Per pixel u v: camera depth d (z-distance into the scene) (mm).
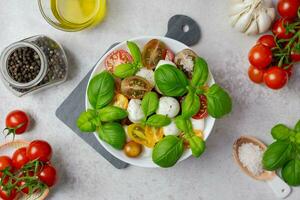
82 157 622
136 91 548
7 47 565
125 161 559
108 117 537
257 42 589
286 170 557
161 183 618
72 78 621
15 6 627
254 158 595
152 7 617
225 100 531
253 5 563
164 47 562
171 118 550
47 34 624
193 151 537
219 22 611
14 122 592
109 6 620
